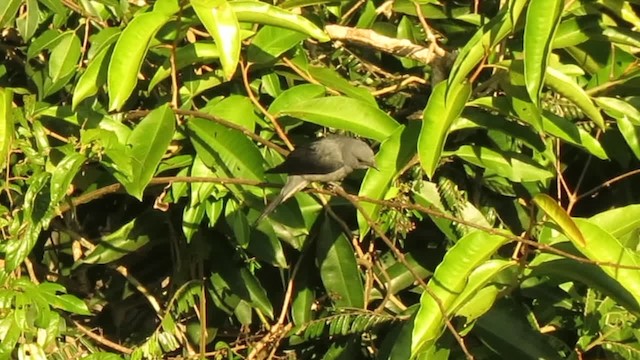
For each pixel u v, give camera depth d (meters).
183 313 10.98
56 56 9.55
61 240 11.32
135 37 8.57
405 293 10.87
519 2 8.52
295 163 9.24
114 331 11.66
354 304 10.26
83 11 9.73
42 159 8.89
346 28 10.22
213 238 10.52
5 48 10.52
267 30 9.60
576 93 8.98
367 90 10.06
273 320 10.94
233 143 9.27
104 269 11.48
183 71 9.75
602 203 10.99
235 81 9.99
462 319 9.62
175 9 8.79
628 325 9.73
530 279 10.22
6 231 9.11
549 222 8.97
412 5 10.62
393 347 9.52
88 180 9.78
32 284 8.91
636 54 10.26
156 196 10.45
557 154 10.30
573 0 9.41
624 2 9.48
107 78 8.81
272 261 9.94
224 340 11.27
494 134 10.12
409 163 9.36
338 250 10.19
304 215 10.15
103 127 9.34
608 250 8.67
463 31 10.85
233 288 10.52
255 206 9.48
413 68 10.79
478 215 10.05
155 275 11.35
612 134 10.31
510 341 9.88
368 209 9.25
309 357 10.84
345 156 9.34
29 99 9.29
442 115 8.76
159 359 10.05
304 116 9.55
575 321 10.39
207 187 9.27
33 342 9.28
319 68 10.09
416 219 10.57
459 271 8.87
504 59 9.28
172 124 9.05
